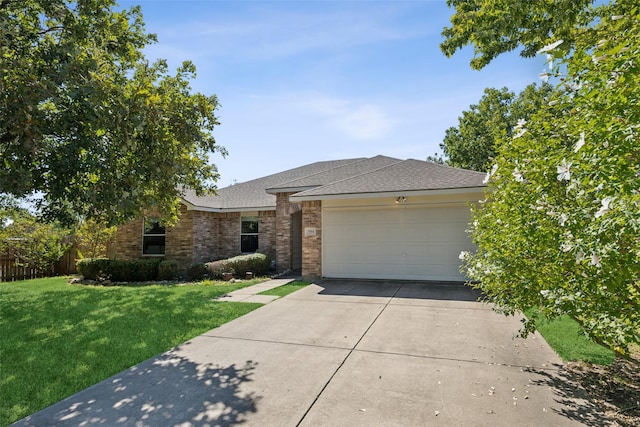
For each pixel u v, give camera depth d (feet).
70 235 52.95
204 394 13.52
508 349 17.81
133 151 22.99
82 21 23.27
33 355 17.99
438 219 36.86
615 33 10.71
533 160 12.80
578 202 11.07
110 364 16.78
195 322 23.52
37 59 20.62
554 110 13.09
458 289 32.94
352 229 39.75
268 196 57.52
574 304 11.02
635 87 8.54
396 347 18.29
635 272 9.53
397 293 31.71
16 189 19.08
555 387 13.66
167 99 24.13
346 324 22.53
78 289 38.40
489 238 15.94
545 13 26.45
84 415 12.19
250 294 33.09
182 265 49.83
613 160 8.67
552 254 12.43
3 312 27.27
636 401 12.44
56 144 21.34
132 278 45.34
